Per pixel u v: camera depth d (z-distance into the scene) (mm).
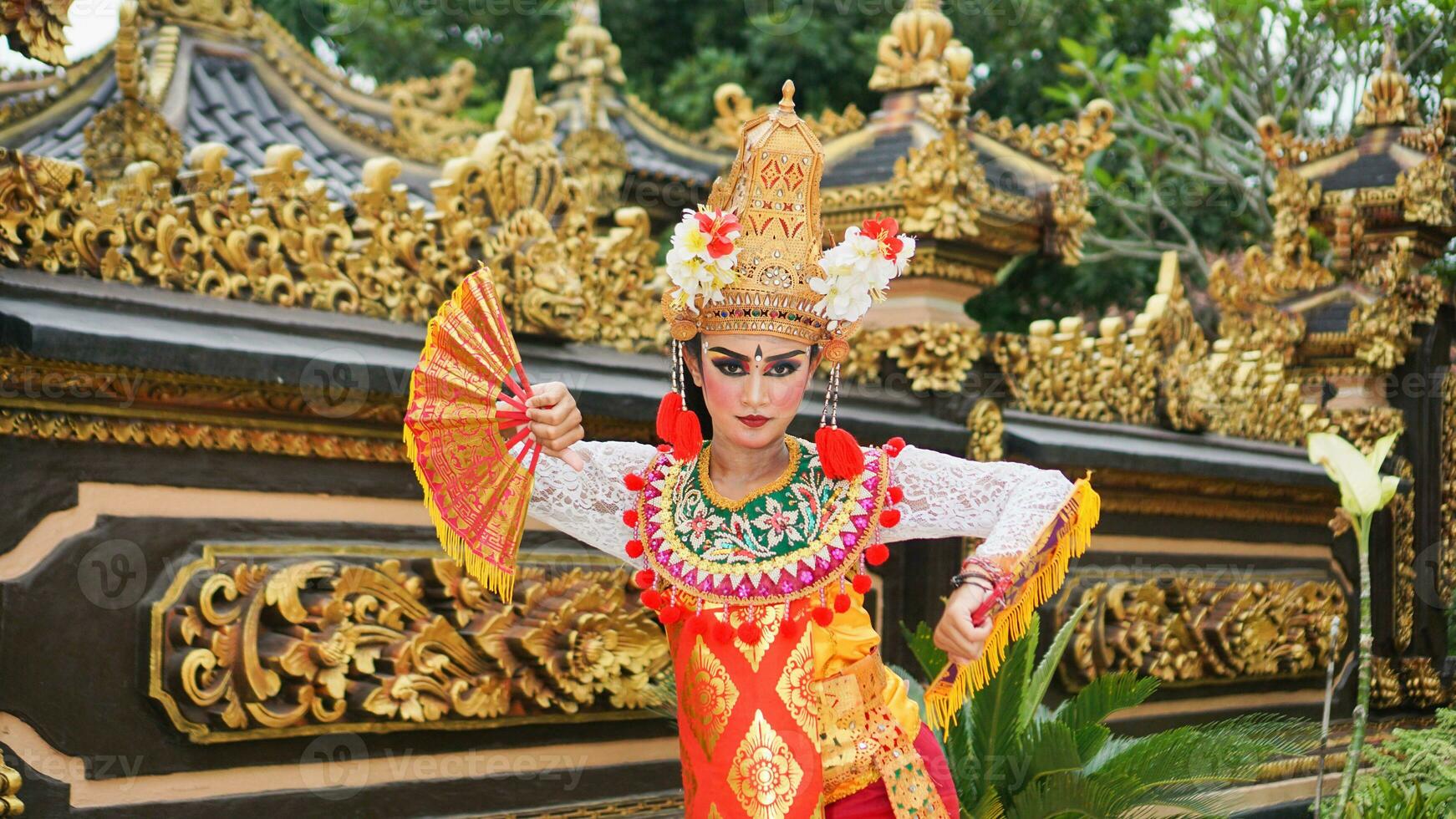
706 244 2377
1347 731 6703
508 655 3758
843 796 2389
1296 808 5992
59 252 3154
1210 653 5875
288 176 3629
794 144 2443
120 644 3145
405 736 3623
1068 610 5297
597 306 4312
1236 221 11266
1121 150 10297
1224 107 9266
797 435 4375
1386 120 7164
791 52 11922
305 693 3354
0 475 2996
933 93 4859
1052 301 12109
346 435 3600
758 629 2367
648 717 4145
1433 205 6816
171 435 3275
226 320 3391
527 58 12805
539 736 3916
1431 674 7215
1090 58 9633
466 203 4004
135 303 3225
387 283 3826
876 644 2469
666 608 2416
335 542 3557
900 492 2477
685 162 8703
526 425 2432
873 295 2531
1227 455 6160
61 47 3076
